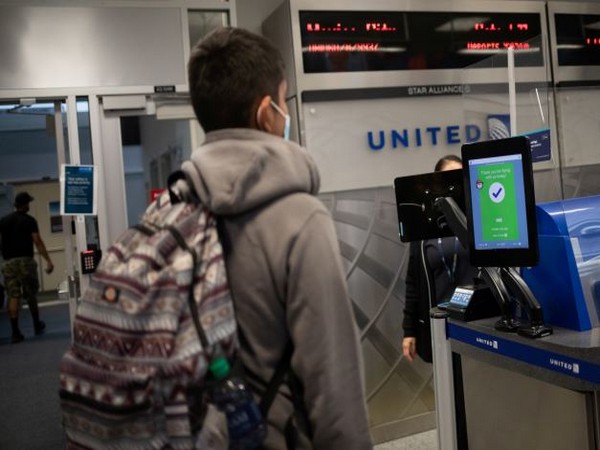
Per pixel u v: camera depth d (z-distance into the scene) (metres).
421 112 3.47
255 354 0.91
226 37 0.97
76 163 3.29
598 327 1.41
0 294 9.21
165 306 0.84
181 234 0.90
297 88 3.20
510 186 1.37
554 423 1.36
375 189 3.35
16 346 6.44
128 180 10.46
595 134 3.54
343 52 3.29
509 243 1.39
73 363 0.88
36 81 3.20
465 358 1.63
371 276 3.31
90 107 3.30
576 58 3.69
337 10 3.27
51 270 6.97
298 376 0.89
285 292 0.88
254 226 0.90
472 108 3.46
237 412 0.85
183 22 3.40
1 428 3.92
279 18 3.33
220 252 0.90
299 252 0.87
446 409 1.70
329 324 0.87
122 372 0.83
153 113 3.41
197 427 0.84
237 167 0.89
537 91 3.50
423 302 2.64
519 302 1.44
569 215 1.45
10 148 10.31
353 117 3.31
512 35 3.64
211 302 0.86
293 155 0.92
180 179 1.00
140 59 3.34
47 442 3.63
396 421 3.34
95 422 0.85
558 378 1.31
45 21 3.20
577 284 1.40
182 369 0.82
